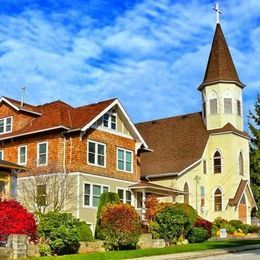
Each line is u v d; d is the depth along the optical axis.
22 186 35.91
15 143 38.69
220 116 51.88
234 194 49.38
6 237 20.92
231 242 32.16
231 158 50.16
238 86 53.31
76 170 35.03
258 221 51.34
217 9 55.94
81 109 38.53
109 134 38.62
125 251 23.67
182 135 53.34
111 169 38.25
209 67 53.94
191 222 31.11
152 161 50.84
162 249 25.06
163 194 41.69
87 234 28.97
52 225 23.30
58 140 36.00
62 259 19.97
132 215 27.22
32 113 39.09
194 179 48.81
